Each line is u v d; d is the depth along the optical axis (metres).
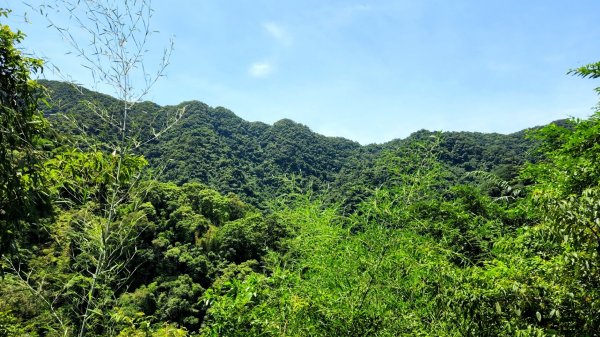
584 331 2.70
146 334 4.13
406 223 4.41
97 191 3.99
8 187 3.20
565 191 4.23
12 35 3.53
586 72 5.71
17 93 3.62
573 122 6.36
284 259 6.04
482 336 2.94
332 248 4.98
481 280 3.16
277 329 3.76
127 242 4.06
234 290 3.80
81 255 3.88
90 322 3.74
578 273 2.81
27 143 3.49
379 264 4.25
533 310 2.81
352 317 3.87
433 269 3.76
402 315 4.11
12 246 3.44
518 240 4.36
